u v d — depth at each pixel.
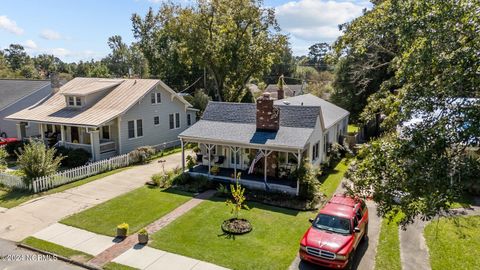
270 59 41.94
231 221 14.17
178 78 54.78
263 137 18.73
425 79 7.70
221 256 11.50
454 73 7.11
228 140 18.91
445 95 7.24
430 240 12.67
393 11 8.23
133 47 87.06
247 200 17.06
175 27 40.06
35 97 32.56
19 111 29.97
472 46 7.04
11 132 31.14
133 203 16.59
